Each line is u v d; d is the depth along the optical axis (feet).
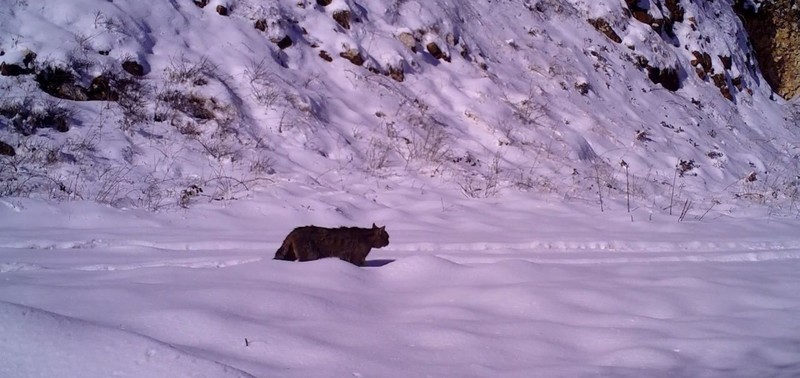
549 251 27.20
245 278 18.42
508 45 62.75
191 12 48.42
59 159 34.83
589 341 14.96
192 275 18.79
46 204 29.53
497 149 49.42
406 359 12.97
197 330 13.41
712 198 48.52
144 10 46.03
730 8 88.43
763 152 69.31
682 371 13.29
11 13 41.45
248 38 48.57
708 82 76.48
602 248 28.73
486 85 55.57
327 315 15.47
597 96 62.49
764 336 15.75
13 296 15.64
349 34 53.98
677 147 60.64
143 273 19.03
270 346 12.82
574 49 66.74
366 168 42.09
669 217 38.17
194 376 10.42
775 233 34.91
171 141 39.32
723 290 20.10
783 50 88.22
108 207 30.40
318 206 33.50
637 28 73.10
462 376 12.27
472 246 27.45
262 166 38.42
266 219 31.55
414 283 19.58
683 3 79.05
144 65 43.32
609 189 46.52
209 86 43.27
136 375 10.40
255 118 43.21
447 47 57.77
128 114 40.11
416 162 44.37
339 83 50.11
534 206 38.68
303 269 19.54
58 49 40.45
